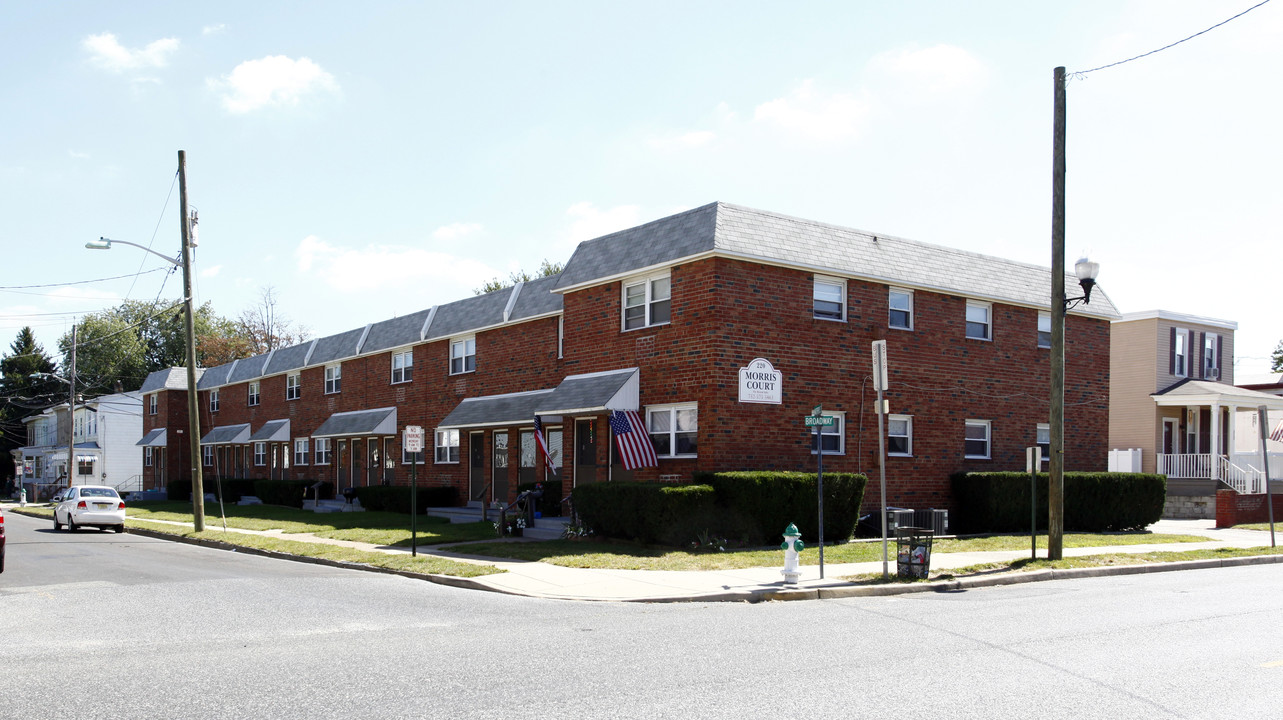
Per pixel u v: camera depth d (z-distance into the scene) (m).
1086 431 27.97
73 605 12.31
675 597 13.17
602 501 20.25
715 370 20.64
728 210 21.47
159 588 14.12
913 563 14.65
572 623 11.04
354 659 8.75
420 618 11.39
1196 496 32.44
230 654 9.01
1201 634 10.16
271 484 40.75
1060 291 17.62
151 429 56.91
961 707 7.00
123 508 29.69
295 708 6.92
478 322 30.27
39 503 56.22
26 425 82.06
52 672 8.19
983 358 25.88
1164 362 36.44
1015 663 8.59
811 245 22.55
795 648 9.32
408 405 34.25
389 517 29.19
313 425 41.31
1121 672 8.23
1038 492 24.55
